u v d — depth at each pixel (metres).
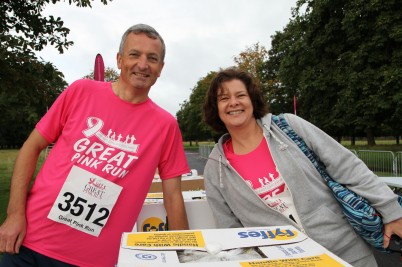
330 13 17.09
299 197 1.92
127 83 2.14
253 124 2.14
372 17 14.99
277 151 2.00
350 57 15.94
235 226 2.16
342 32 16.86
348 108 15.56
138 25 2.18
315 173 1.97
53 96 9.45
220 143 2.21
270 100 30.28
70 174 2.00
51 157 2.09
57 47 9.81
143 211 2.39
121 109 2.14
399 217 1.80
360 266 1.94
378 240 1.87
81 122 2.08
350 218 1.87
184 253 1.24
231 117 2.10
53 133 2.14
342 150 1.93
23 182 2.06
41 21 9.55
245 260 1.13
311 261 1.13
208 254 1.23
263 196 2.01
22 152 2.11
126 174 2.07
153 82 2.19
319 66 17.75
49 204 1.98
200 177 3.72
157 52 2.15
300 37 19.25
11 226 1.96
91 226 1.99
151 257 1.15
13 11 9.51
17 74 8.35
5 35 8.24
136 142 2.12
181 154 2.33
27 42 8.48
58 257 1.96
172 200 2.28
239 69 2.22
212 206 2.22
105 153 2.05
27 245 1.98
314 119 18.31
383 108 14.27
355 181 1.88
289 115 2.12
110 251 2.04
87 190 1.99
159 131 2.21
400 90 13.68
